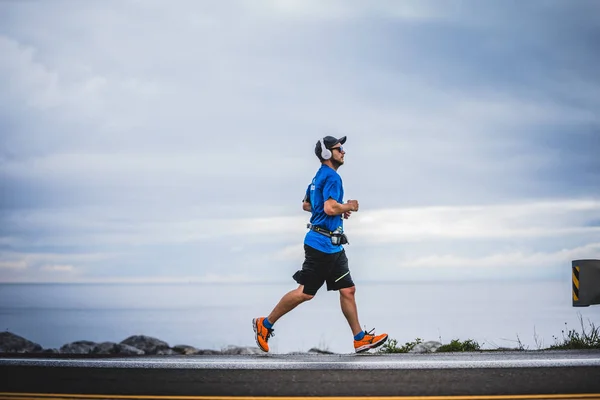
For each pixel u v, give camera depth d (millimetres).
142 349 21438
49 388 9477
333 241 13562
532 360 11375
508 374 10086
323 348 20250
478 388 9219
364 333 13750
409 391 9102
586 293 15133
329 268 13641
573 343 15430
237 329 150375
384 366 11102
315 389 9273
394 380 9742
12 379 10078
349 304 13844
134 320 183750
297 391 9180
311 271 13609
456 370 10484
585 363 11016
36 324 137875
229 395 9031
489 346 16203
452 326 134875
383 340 13680
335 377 10016
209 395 9039
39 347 20438
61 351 20234
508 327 118625
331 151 13703
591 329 15750
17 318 173125
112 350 20453
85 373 10531
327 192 13477
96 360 12078
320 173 13750
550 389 9148
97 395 9078
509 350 15305
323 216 13688
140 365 11367
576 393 8953
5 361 11750
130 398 8930
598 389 9141
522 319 148750
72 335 110812
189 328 153625
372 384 9508
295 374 10297
